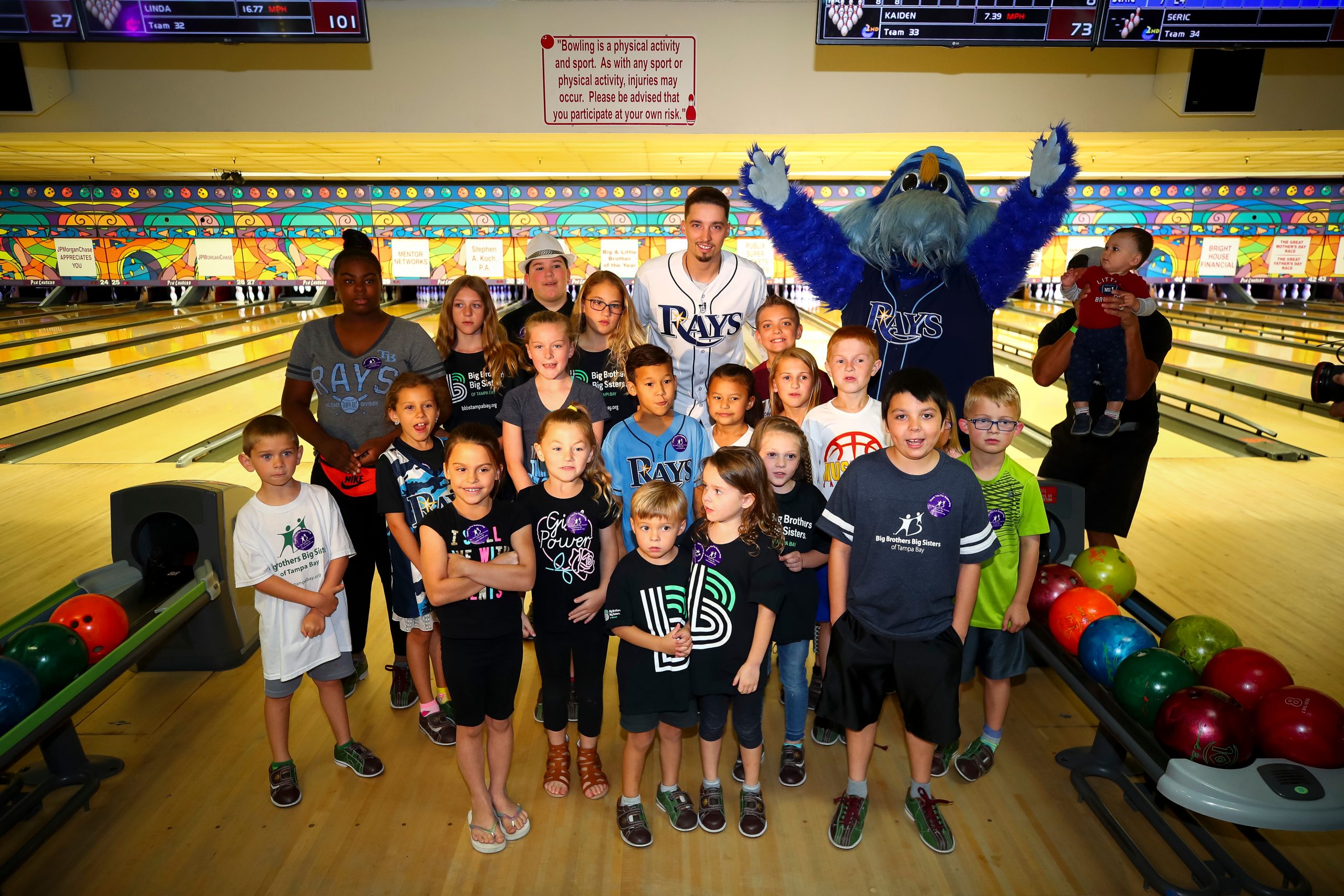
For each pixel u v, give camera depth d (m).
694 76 3.97
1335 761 1.68
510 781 2.20
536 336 2.29
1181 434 6.03
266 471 2.05
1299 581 3.46
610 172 10.02
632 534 2.45
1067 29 3.42
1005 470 2.10
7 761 1.74
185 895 1.78
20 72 3.93
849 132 4.12
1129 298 2.56
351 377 2.52
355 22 3.50
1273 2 3.37
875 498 1.90
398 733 2.40
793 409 2.40
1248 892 1.79
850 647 1.95
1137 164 8.69
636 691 1.91
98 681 2.04
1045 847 1.94
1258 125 4.19
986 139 5.66
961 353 2.76
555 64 3.95
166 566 2.76
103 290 14.50
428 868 1.87
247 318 12.47
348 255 2.45
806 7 3.92
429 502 2.26
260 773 2.20
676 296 2.76
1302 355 8.69
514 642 1.92
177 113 4.07
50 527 4.06
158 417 6.54
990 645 2.16
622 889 1.81
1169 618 2.57
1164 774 1.73
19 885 1.80
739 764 2.24
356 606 2.59
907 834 1.99
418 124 4.05
